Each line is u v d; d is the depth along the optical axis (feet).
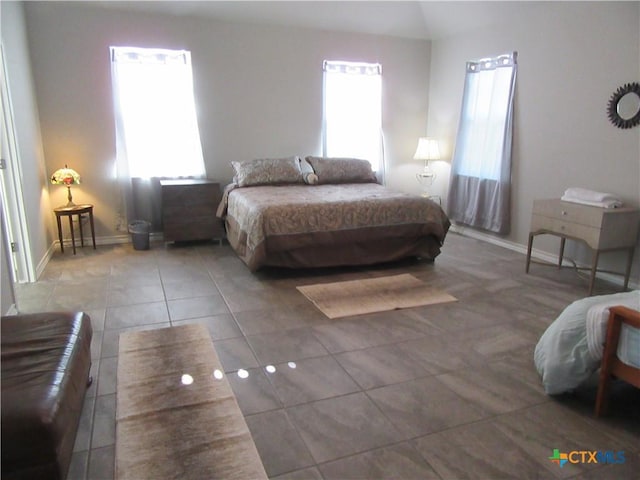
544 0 13.91
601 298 7.49
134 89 15.81
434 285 12.49
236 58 16.94
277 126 18.02
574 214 11.84
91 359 8.14
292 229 12.67
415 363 8.34
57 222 15.03
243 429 6.37
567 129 13.67
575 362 7.01
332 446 6.12
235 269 13.76
